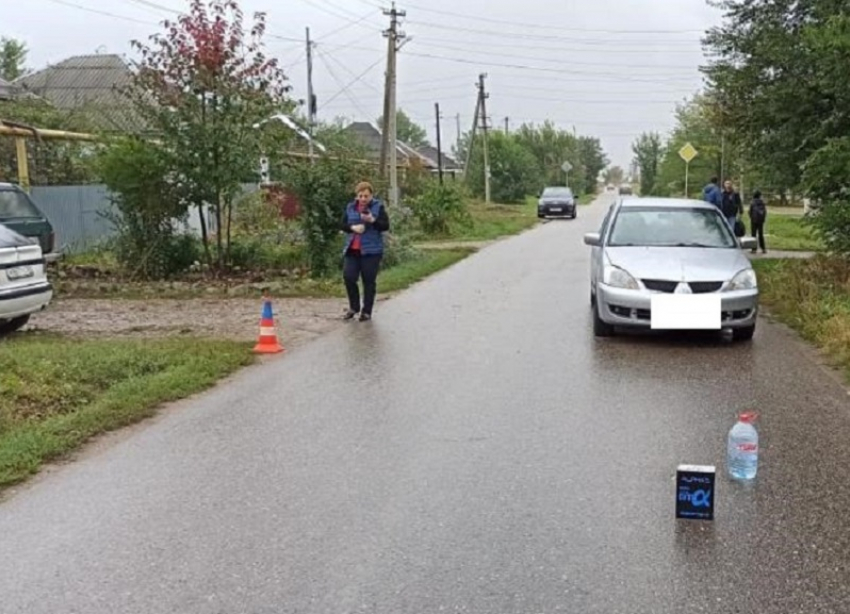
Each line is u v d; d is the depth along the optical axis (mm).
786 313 11766
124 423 6949
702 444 6238
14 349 9367
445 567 4293
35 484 5609
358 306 12070
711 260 10156
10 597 4070
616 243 10938
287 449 6219
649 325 9773
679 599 3955
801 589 4047
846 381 8086
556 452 6062
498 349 9750
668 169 64938
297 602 3971
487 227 35406
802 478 5500
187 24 16031
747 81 15945
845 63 12789
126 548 4590
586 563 4320
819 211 14281
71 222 20578
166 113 16281
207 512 5062
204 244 17109
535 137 102125
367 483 5484
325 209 16453
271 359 9406
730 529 4719
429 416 7012
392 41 31797
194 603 3982
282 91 16828
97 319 12305
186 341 10133
